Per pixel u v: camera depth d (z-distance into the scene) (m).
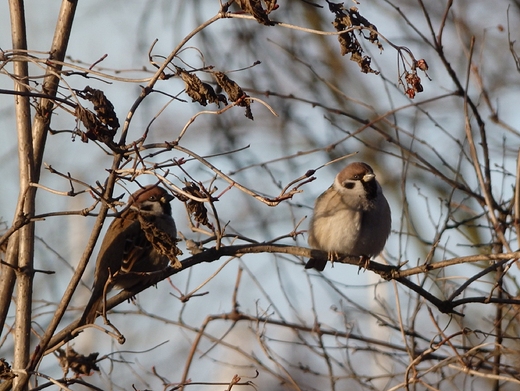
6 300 8.55
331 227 11.30
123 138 7.06
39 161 8.67
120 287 10.07
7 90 6.93
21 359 8.18
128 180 6.93
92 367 8.86
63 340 8.51
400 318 9.97
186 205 7.24
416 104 11.88
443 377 11.41
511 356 11.24
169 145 6.88
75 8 8.98
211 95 7.10
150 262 10.15
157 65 7.36
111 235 10.08
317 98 17.92
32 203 8.49
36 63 7.37
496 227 9.14
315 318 11.68
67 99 7.17
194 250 9.31
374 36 7.36
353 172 11.43
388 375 11.55
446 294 11.66
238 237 9.39
